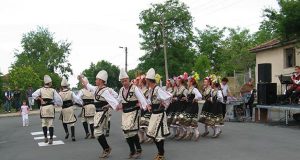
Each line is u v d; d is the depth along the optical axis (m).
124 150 10.45
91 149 10.81
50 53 75.25
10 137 14.68
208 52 61.25
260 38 56.84
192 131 11.88
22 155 10.33
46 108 12.03
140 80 10.70
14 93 31.86
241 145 10.68
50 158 9.73
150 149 10.40
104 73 9.41
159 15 52.50
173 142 11.53
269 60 28.52
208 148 10.33
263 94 16.80
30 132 15.97
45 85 12.16
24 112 19.20
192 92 11.66
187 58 52.69
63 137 13.52
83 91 12.99
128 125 9.05
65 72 76.81
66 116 12.68
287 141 11.27
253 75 41.50
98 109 9.39
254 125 15.82
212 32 62.09
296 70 17.02
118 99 9.24
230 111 18.06
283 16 18.91
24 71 35.59
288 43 22.09
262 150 9.85
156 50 52.56
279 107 15.42
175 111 11.86
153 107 8.80
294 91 16.70
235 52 58.69
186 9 53.28
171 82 12.29
